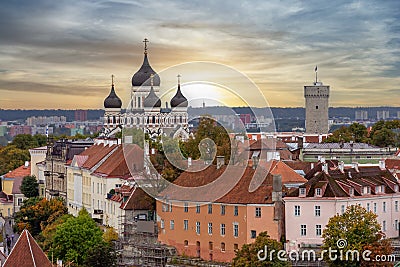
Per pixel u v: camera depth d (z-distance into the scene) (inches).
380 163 6732.3
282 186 6048.2
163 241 6279.5
